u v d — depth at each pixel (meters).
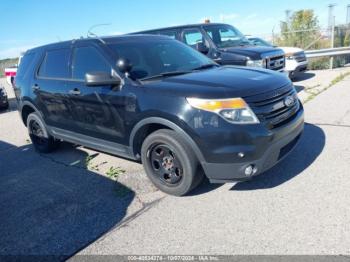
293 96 4.11
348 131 5.44
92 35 5.12
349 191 3.61
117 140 4.46
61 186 4.63
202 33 8.49
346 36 14.42
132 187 4.32
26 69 6.06
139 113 3.94
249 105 3.45
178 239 3.16
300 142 5.16
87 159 5.53
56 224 3.67
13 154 6.39
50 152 6.20
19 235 3.54
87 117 4.79
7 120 9.74
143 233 3.33
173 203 3.82
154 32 9.07
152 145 3.97
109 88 4.30
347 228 3.01
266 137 3.45
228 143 3.42
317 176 4.02
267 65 7.95
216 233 3.18
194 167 3.70
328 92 8.48
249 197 3.73
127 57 4.42
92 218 3.71
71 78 4.99
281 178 4.07
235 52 8.06
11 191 4.66
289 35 15.71
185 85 3.76
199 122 3.48
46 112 5.64
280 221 3.23
